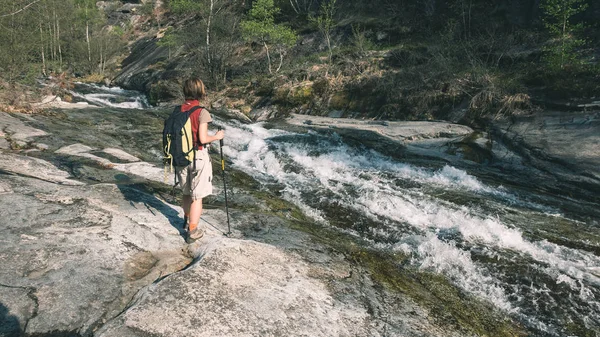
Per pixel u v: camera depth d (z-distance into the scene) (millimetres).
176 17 36625
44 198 4379
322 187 7129
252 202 5949
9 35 15375
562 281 4258
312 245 4496
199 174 3752
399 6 19312
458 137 9625
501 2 15648
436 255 4766
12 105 10898
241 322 2779
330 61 16859
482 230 5367
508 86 10852
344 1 22312
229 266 3410
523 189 6945
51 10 30547
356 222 5762
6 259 3127
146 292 2938
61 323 2621
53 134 8562
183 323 2662
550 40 12641
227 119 13812
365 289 3707
